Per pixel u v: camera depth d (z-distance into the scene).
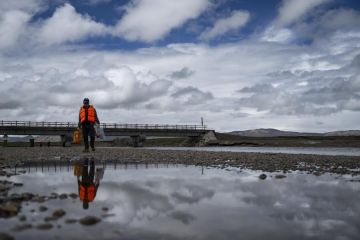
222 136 69.06
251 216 4.04
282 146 52.16
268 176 8.56
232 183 7.02
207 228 3.52
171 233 3.32
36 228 3.40
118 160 14.38
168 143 73.31
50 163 12.62
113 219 3.83
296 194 5.66
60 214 4.01
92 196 5.30
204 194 5.57
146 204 4.69
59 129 52.44
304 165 12.10
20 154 18.70
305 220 3.87
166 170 9.98
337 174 9.29
